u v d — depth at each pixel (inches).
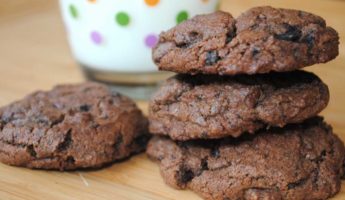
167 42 11.0
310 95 10.6
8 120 12.0
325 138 11.1
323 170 10.7
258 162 10.5
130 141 12.1
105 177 11.5
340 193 10.8
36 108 12.2
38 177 11.4
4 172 11.5
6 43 18.6
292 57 10.1
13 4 22.2
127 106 12.7
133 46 13.8
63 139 11.5
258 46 10.1
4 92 15.3
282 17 10.5
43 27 20.0
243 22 10.5
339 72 15.5
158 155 11.7
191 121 10.7
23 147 11.5
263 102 10.4
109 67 14.2
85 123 11.8
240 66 10.1
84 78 15.8
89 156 11.5
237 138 10.9
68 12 14.2
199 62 10.5
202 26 10.7
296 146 10.8
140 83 14.4
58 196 10.8
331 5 17.6
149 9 13.4
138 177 11.5
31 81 16.0
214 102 10.6
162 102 11.3
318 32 10.4
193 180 10.9
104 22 13.6
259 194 10.4
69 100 12.7
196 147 11.2
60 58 17.5
